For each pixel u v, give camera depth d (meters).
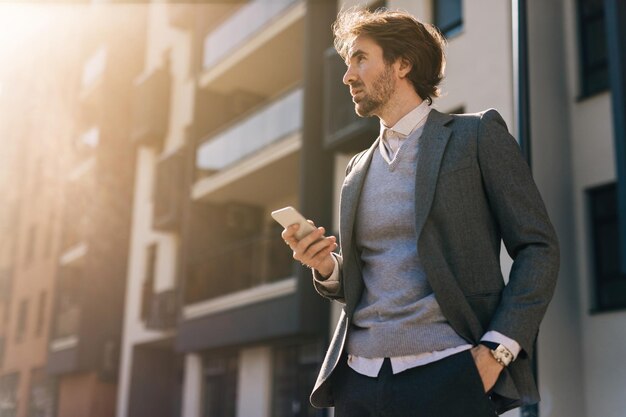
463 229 2.11
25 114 36.16
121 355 21.81
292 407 14.94
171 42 22.70
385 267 2.19
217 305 16.45
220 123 19.58
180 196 19.58
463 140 2.17
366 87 2.33
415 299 2.12
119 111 25.61
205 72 19.42
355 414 2.15
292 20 15.95
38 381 29.98
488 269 2.10
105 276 24.42
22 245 34.41
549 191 10.16
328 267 2.39
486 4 11.14
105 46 26.94
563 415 9.47
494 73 10.75
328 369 2.25
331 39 15.21
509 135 2.21
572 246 10.27
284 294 14.23
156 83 21.92
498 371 1.96
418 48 2.34
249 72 18.70
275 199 18.66
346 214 2.30
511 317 1.98
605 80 10.50
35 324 31.25
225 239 18.66
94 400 23.61
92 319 24.02
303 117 14.55
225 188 17.78
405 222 2.18
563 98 10.70
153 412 21.12
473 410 1.94
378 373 2.11
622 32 9.05
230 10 20.11
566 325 9.88
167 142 21.64
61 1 34.16
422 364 2.04
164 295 19.38
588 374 9.77
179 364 21.36
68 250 28.38
